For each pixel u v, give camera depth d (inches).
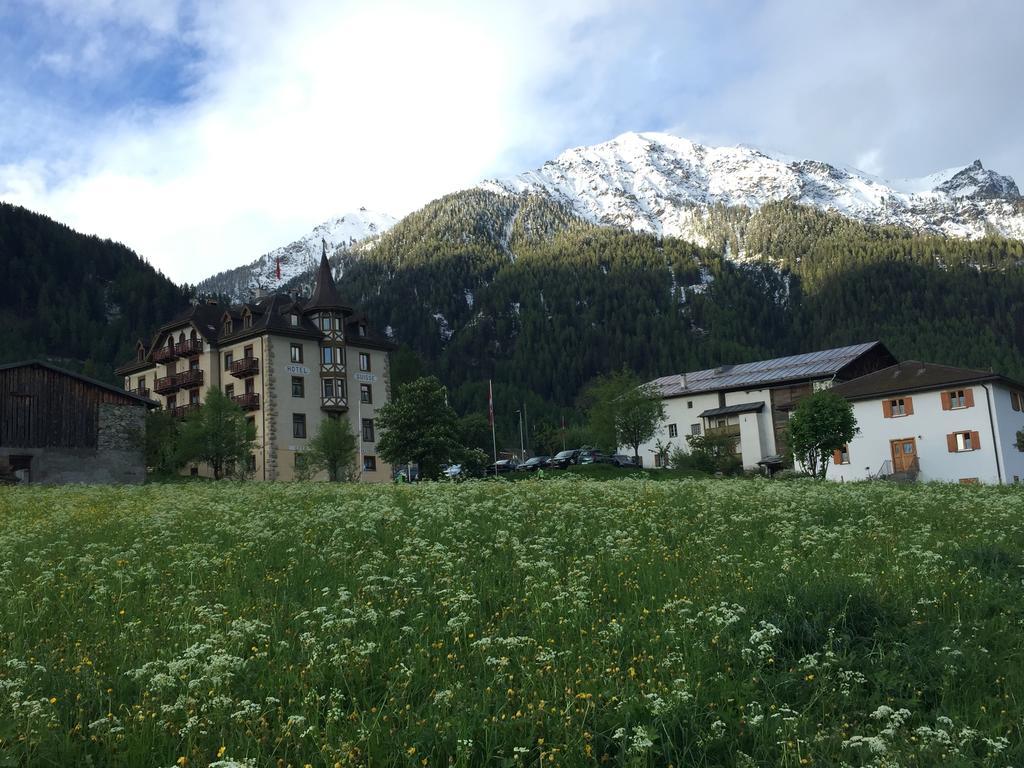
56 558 549.3
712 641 348.5
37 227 7662.4
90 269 7682.1
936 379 2400.3
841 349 3538.4
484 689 305.0
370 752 258.7
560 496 840.9
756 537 613.9
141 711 277.9
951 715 296.4
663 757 267.6
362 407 2888.8
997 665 341.7
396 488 1120.8
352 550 562.3
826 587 398.6
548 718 279.4
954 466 2331.4
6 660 314.0
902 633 363.3
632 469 2586.1
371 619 366.0
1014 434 2372.0
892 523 699.4
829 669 325.4
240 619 358.6
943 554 535.8
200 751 256.2
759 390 3289.9
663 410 3161.9
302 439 2709.2
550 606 401.7
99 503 927.7
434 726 274.2
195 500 896.3
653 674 321.4
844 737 274.8
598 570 486.0
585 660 334.6
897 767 247.8
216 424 2074.3
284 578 477.4
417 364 4424.2
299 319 2807.6
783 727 277.7
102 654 342.3
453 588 430.3
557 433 4874.5
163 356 3016.7
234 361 2802.7
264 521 677.9
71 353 6412.4
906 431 2420.0
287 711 287.1
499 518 685.3
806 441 2289.6
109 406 2015.3
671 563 510.6
